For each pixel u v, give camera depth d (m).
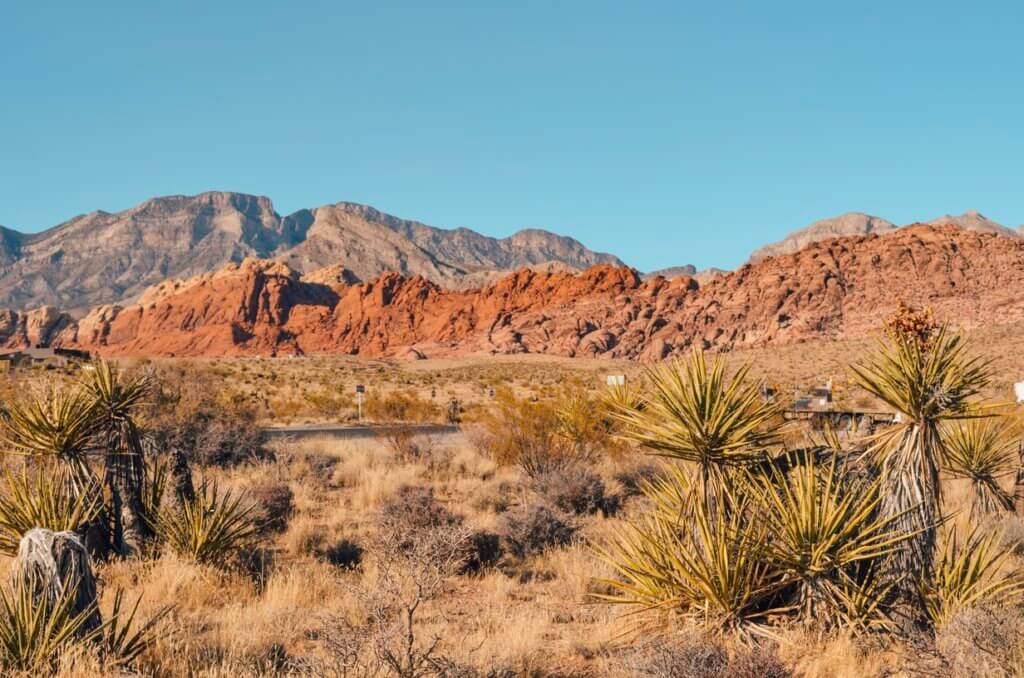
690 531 7.38
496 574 9.84
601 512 13.67
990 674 5.47
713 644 6.38
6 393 13.45
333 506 14.61
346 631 6.57
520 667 6.56
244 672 6.15
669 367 7.42
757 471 7.40
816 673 5.96
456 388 74.56
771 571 7.09
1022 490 11.09
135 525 9.79
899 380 6.73
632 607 7.79
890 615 6.69
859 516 6.71
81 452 9.43
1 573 8.39
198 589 8.59
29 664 5.79
